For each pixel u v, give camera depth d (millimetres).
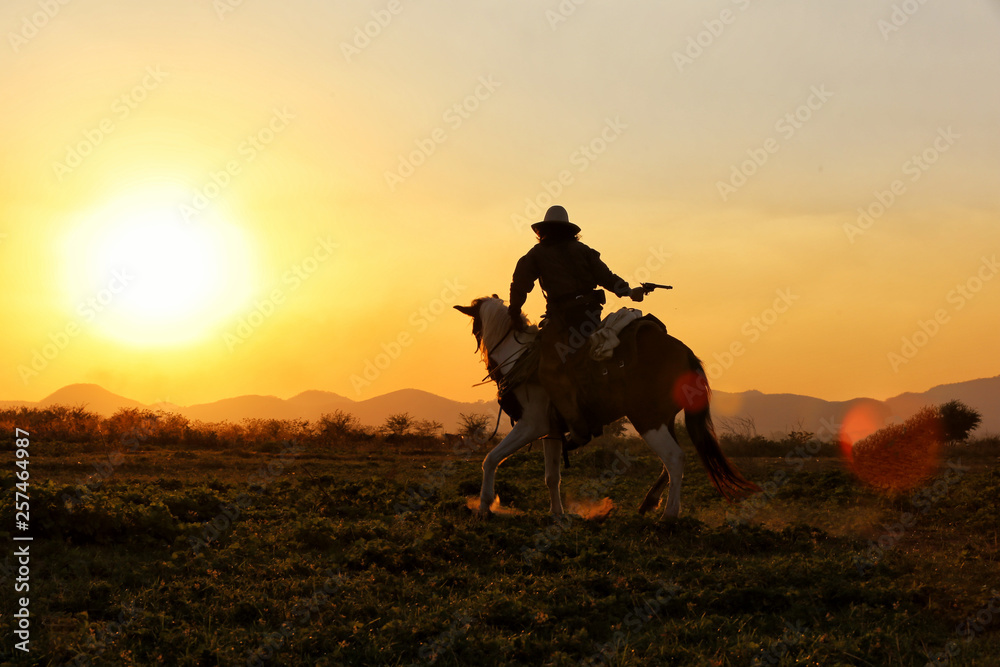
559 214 10195
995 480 13562
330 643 5520
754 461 22312
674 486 9336
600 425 9812
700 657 5234
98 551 7961
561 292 9945
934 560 7887
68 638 5508
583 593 6512
